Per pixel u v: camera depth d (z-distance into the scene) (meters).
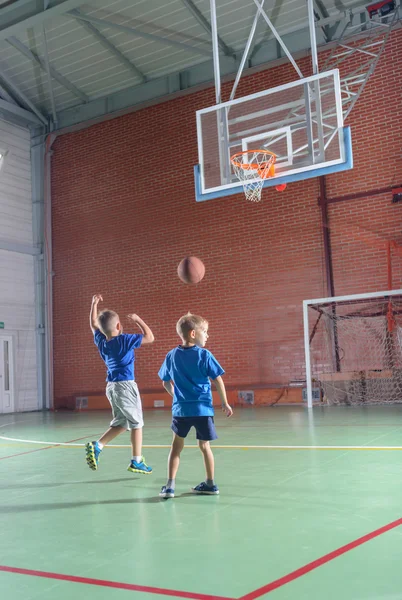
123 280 16.06
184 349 4.57
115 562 3.04
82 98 16.73
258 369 14.19
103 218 16.52
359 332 13.19
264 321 14.20
